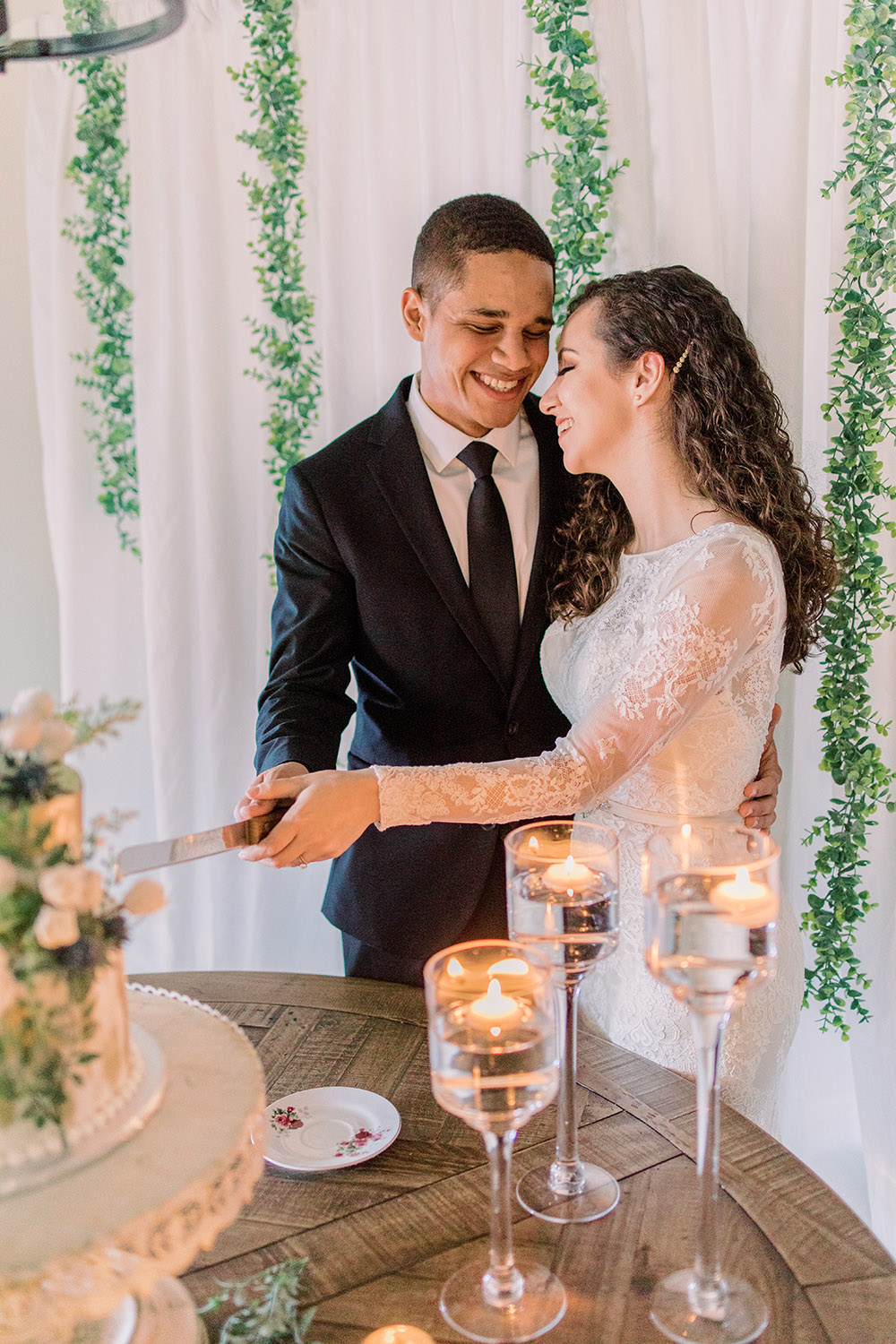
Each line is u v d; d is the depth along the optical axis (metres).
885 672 2.15
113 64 2.38
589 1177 1.09
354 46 2.25
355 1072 1.29
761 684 1.59
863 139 1.95
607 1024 1.69
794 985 1.72
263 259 2.39
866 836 2.19
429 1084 1.27
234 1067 0.94
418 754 1.95
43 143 2.47
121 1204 0.75
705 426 1.57
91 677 2.65
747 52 2.05
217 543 2.46
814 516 1.71
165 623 2.52
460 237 1.78
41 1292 0.72
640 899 1.64
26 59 1.24
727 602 1.45
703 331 1.55
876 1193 2.23
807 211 2.11
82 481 2.57
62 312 2.50
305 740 1.82
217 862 2.55
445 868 1.92
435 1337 0.89
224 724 2.52
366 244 2.33
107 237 2.46
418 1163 1.13
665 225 2.07
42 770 0.79
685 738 1.60
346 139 2.29
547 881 1.00
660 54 2.03
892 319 2.07
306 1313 0.92
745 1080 1.63
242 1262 1.00
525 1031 0.80
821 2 2.03
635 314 1.56
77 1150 0.81
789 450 1.67
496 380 1.85
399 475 1.93
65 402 2.53
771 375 2.10
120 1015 0.88
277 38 2.25
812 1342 0.88
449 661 1.93
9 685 2.84
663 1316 0.90
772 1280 0.95
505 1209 0.91
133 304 2.47
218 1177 0.79
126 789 2.70
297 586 1.98
